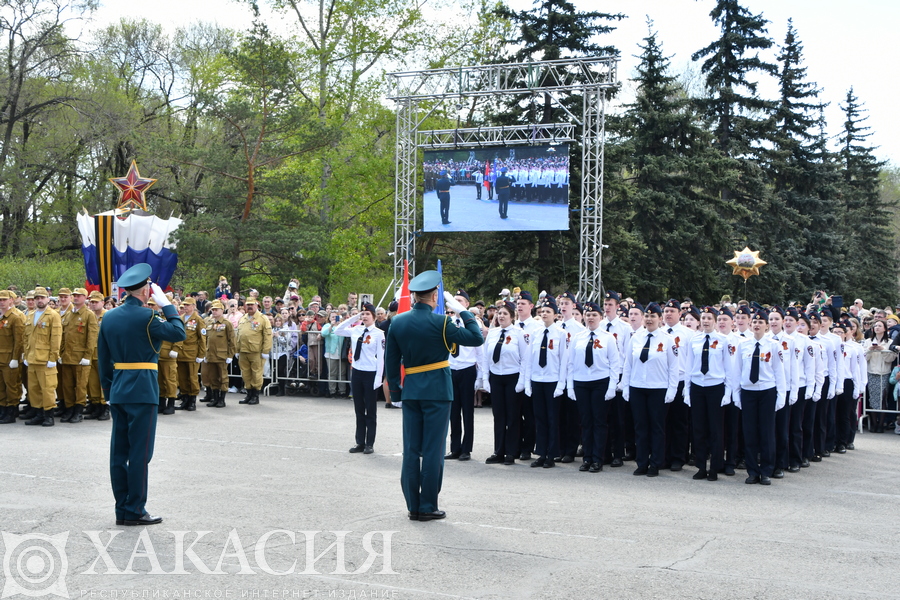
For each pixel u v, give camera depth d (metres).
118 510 7.26
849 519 7.85
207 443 11.96
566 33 29.92
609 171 30.41
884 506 8.50
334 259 31.84
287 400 17.50
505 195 24.98
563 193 24.50
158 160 30.89
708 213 31.95
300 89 34.66
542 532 7.10
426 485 7.47
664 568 6.06
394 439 12.62
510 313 11.21
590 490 9.16
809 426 11.33
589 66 24.98
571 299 11.33
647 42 33.44
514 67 24.52
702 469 10.08
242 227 29.89
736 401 9.94
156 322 7.34
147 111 40.56
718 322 10.21
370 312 11.42
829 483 9.88
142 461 7.25
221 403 16.36
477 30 35.69
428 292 7.67
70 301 14.37
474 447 12.38
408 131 26.44
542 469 10.62
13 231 36.81
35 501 8.12
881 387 14.70
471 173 25.30
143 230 21.48
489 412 16.28
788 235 37.44
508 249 30.80
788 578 5.88
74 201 38.31
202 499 8.30
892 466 11.23
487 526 7.30
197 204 37.78
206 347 16.27
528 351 10.93
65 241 38.66
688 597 5.44
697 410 10.12
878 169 47.91
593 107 28.31
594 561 6.22
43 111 36.28
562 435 11.31
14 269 28.77
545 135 29.20
